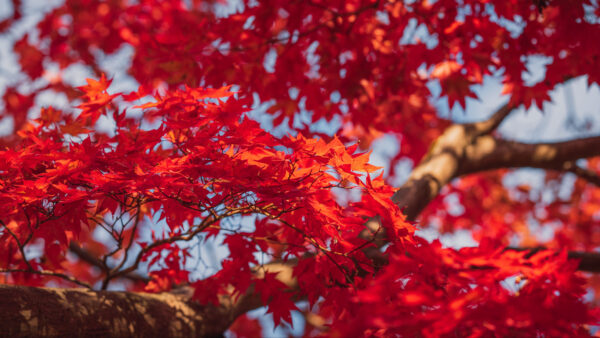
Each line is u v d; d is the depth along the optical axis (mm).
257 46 2992
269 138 1611
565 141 4156
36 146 1733
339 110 3346
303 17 3086
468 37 2965
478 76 2930
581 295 1537
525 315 1362
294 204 1858
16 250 2416
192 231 2357
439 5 2967
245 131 1599
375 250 2635
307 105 3234
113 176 1595
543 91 3098
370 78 3184
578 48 2822
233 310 2695
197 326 2404
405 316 1465
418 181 3531
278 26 3443
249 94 3055
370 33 3125
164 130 1697
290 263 2783
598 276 7773
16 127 5020
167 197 1742
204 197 1766
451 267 1467
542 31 2889
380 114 3490
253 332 6844
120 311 2041
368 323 1342
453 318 1350
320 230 1951
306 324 5621
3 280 2533
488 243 1442
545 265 1499
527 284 1599
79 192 1621
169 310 2318
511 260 1451
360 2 3170
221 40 2957
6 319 1620
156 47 2918
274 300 2180
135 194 1903
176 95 1617
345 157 1619
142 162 1695
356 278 1987
